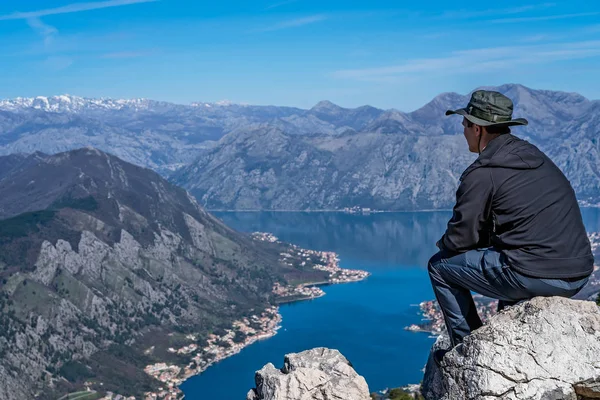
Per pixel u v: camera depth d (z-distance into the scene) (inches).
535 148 117.4
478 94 121.0
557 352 106.0
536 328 108.0
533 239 112.3
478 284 118.9
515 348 107.7
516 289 113.9
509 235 114.4
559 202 113.0
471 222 116.1
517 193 113.0
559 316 107.8
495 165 115.0
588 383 104.0
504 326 110.0
